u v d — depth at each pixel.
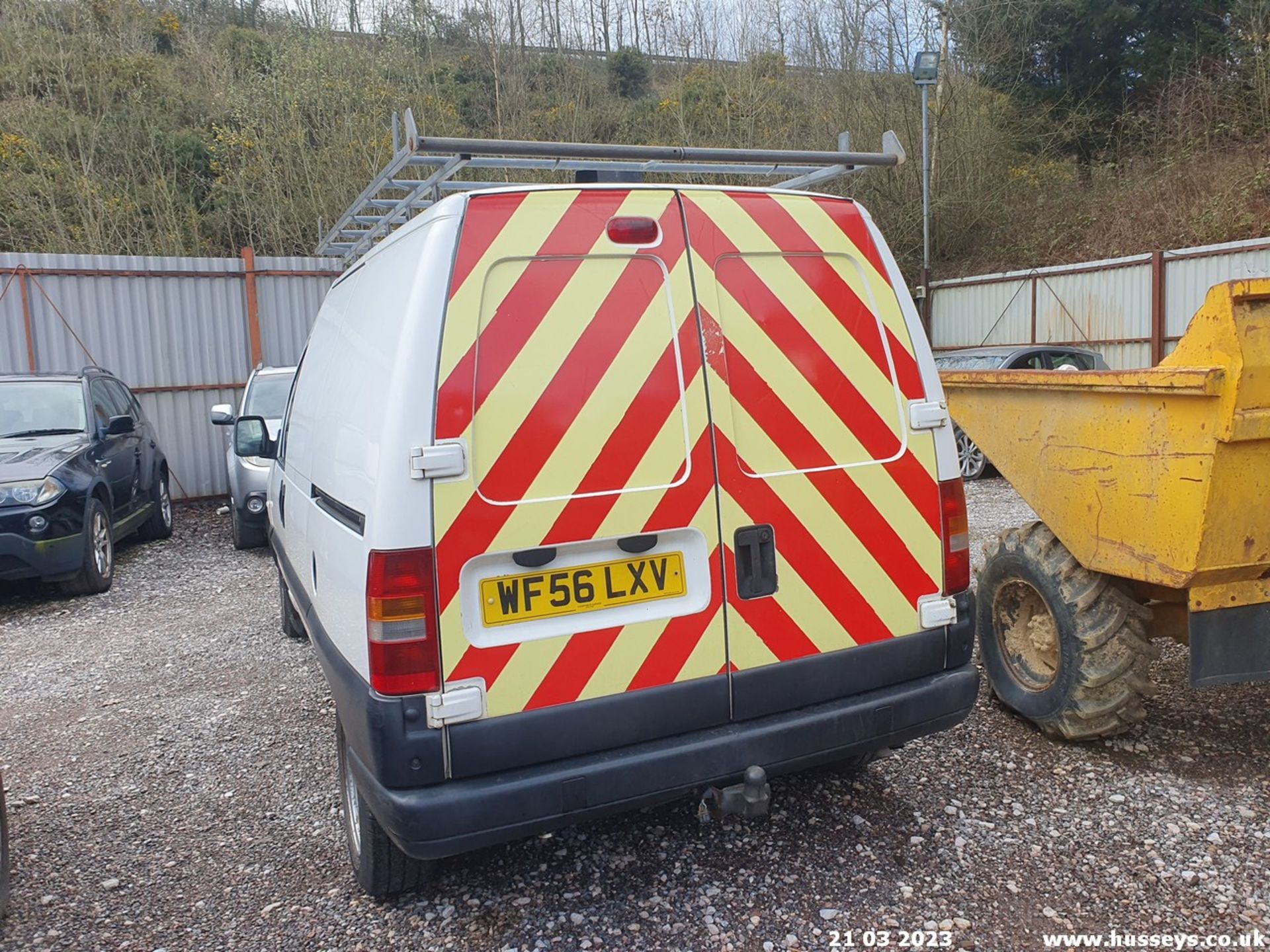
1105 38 21.41
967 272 19.28
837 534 2.79
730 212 2.73
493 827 2.38
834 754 2.77
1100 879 2.87
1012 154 20.45
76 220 16.44
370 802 2.44
